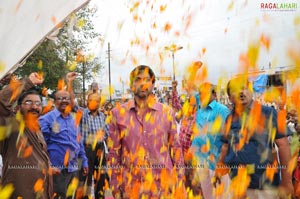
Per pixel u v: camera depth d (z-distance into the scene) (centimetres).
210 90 402
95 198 511
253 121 295
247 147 294
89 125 504
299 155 353
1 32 161
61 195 404
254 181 290
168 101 474
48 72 603
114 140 286
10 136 263
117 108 290
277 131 289
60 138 409
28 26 164
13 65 163
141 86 282
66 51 436
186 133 420
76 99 511
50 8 165
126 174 279
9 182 263
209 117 394
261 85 301
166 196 274
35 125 281
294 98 279
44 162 282
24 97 277
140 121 281
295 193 341
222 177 330
